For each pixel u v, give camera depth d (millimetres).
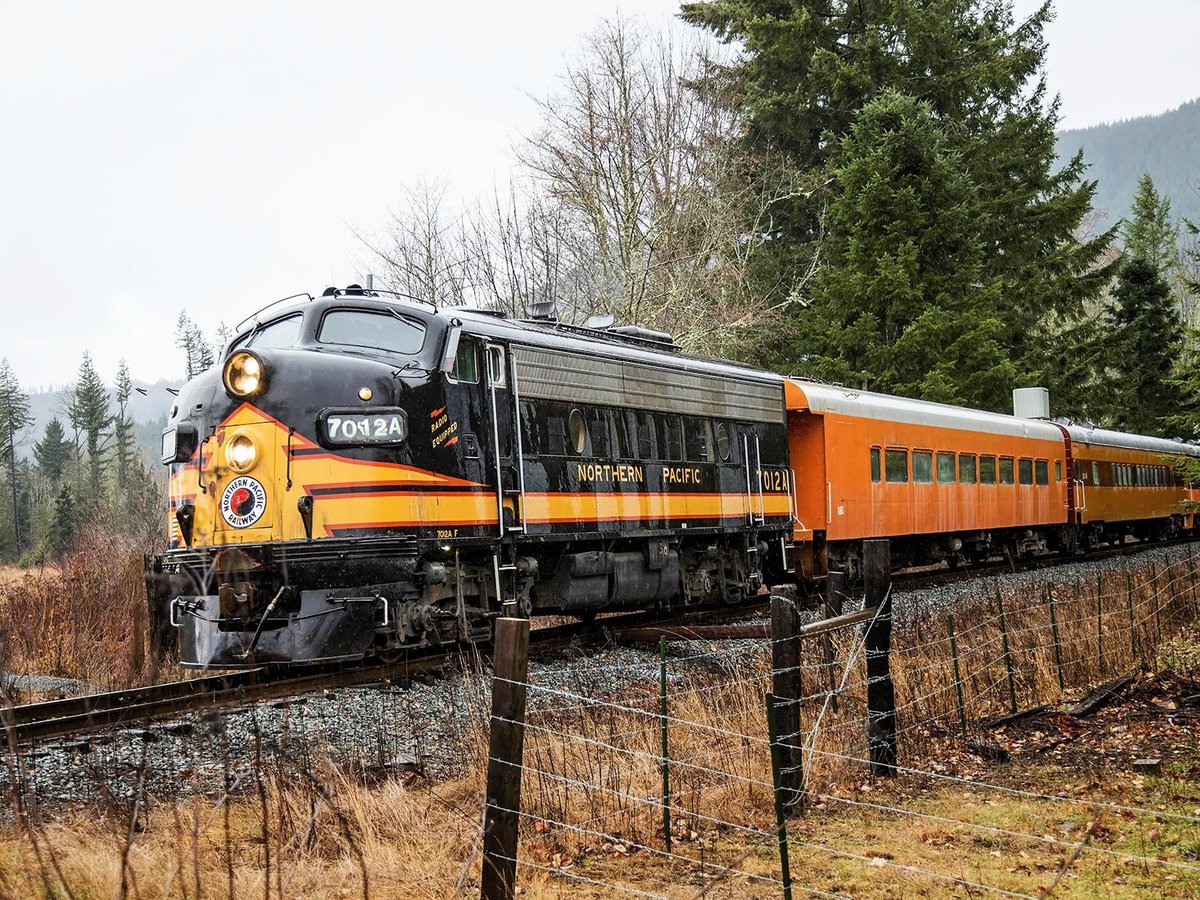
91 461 82125
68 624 14906
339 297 11914
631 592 14258
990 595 17438
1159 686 11328
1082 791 7906
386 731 8797
